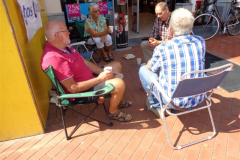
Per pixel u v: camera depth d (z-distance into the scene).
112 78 2.48
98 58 4.86
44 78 3.03
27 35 2.29
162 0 8.69
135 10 6.46
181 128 2.50
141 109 2.89
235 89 3.24
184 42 1.90
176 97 1.91
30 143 2.37
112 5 4.91
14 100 2.17
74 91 2.13
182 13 1.90
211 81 1.90
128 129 2.52
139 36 6.33
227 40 5.75
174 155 2.13
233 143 2.25
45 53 2.09
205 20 6.67
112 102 2.50
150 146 2.26
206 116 2.68
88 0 5.11
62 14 4.69
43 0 4.23
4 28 1.82
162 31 3.26
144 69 2.52
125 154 2.17
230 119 2.61
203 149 2.19
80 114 2.68
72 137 2.43
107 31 4.34
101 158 2.14
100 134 2.46
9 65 1.97
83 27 4.67
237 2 5.78
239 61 4.27
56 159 2.15
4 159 2.17
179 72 1.93
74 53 2.41
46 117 2.72
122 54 5.00
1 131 2.33
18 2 2.06
